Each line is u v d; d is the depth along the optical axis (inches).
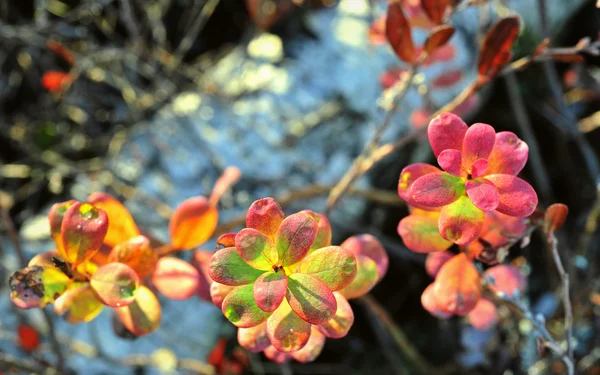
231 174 10.9
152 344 15.3
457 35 17.5
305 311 7.4
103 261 9.7
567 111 15.6
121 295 8.7
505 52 10.9
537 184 19.0
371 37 13.5
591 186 18.8
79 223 8.7
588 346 15.4
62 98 18.5
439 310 9.6
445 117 8.1
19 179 18.0
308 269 7.8
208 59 19.0
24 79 19.0
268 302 7.4
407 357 16.9
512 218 9.2
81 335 15.3
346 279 7.7
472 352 15.1
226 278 7.7
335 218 16.5
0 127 17.8
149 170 16.7
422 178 8.0
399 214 17.3
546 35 14.0
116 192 16.5
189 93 17.9
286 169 16.3
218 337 15.5
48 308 15.5
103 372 15.1
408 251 16.4
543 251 17.5
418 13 12.9
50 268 9.1
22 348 14.1
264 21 17.0
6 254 15.9
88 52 18.2
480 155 7.9
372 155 14.3
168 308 15.4
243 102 17.2
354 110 16.9
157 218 15.9
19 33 17.4
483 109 19.2
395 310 17.8
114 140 17.7
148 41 19.3
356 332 17.3
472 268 9.3
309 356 8.9
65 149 18.2
